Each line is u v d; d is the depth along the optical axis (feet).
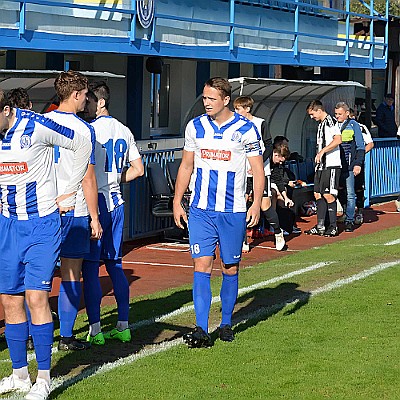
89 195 39.75
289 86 88.63
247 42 91.20
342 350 42.70
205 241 43.60
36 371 39.32
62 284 42.47
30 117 34.47
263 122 73.36
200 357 41.47
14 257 35.06
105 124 43.68
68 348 42.80
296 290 56.59
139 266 69.46
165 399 35.53
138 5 73.15
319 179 86.17
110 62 85.71
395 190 116.06
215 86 42.65
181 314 50.62
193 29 83.05
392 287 57.36
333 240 84.69
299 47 100.42
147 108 87.10
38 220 34.81
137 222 81.10
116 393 36.17
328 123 85.51
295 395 36.14
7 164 34.27
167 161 84.99
